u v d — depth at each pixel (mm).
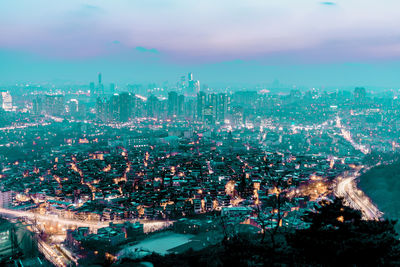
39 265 151875
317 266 51562
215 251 67875
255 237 90188
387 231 55312
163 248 152125
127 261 63656
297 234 55250
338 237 52562
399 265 48500
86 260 146125
